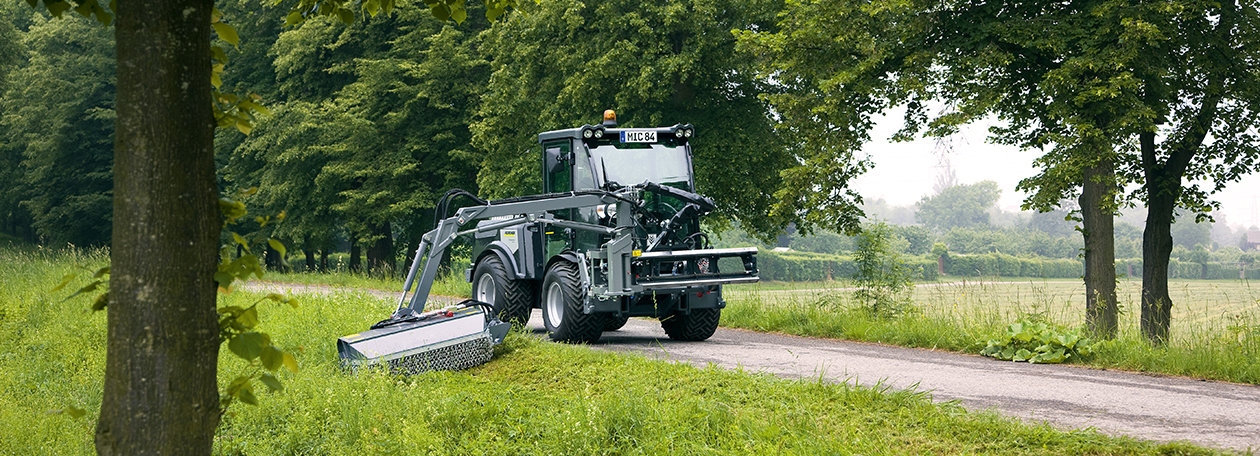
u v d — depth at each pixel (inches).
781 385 291.3
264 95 1445.6
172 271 113.0
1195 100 642.2
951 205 5733.3
